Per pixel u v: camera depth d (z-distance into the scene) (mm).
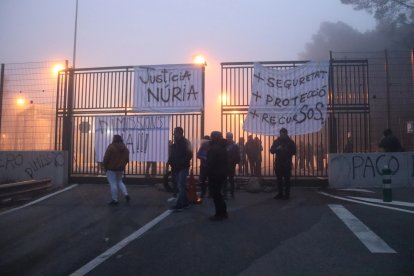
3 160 13594
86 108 13617
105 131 13445
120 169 10156
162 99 13203
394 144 12773
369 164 12203
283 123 12680
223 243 6254
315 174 12773
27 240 6836
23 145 13859
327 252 5691
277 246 6035
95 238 6855
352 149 12578
